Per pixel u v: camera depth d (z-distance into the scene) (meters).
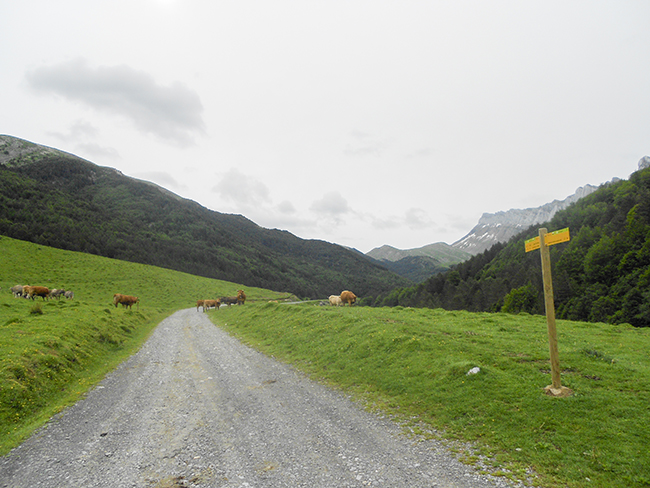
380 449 8.59
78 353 18.94
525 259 138.00
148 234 176.12
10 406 11.65
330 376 15.61
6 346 15.84
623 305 64.88
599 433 7.91
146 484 7.29
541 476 6.87
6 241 77.62
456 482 6.87
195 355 22.39
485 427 9.08
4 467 8.33
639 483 6.27
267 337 26.44
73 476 7.75
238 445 9.16
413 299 149.75
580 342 16.38
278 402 12.76
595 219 141.50
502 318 24.72
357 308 32.38
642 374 10.82
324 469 7.70
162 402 13.13
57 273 69.88
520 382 11.13
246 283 163.62
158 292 76.62
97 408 12.55
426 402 11.25
